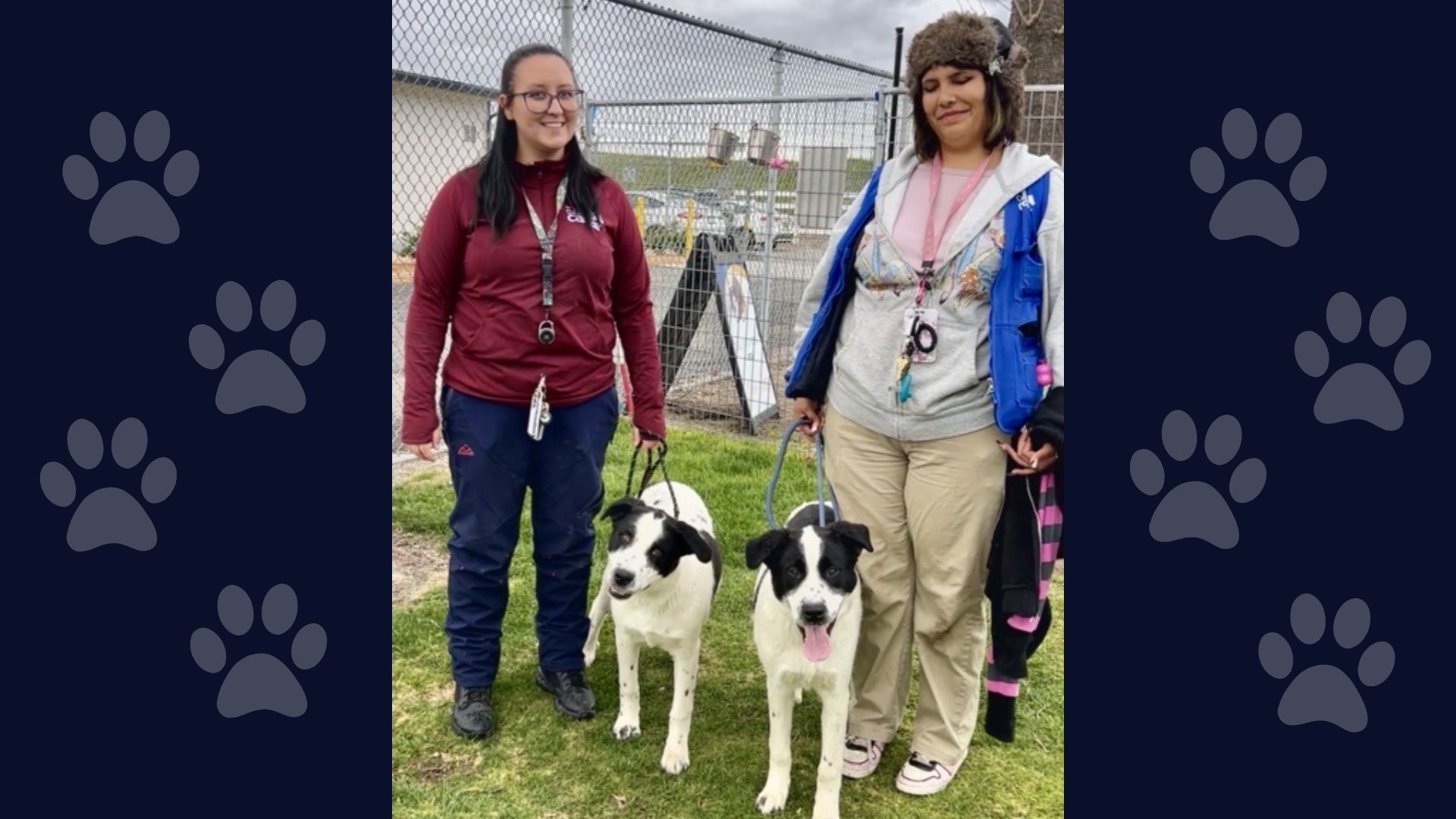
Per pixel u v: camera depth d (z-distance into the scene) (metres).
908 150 2.83
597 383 3.15
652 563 2.94
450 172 6.96
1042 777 3.10
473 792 2.97
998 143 2.69
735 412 7.55
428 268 2.95
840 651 2.75
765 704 3.49
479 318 2.96
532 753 3.17
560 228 2.93
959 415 2.69
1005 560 2.72
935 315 2.67
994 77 2.59
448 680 3.58
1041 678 3.70
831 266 2.95
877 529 2.91
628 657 3.22
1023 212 2.57
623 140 7.14
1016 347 2.59
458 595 3.25
